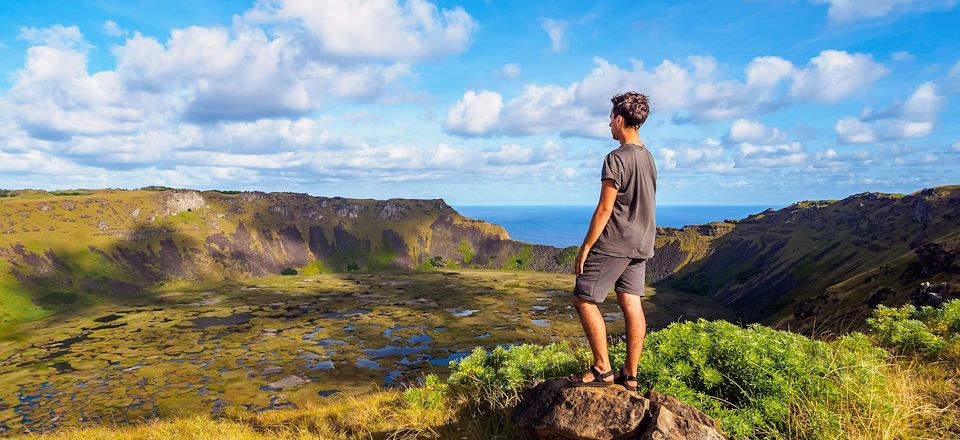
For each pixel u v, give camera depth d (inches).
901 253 5324.8
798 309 3890.3
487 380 306.5
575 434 183.5
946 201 6176.2
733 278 7711.6
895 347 307.6
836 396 207.8
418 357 3444.9
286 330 4493.1
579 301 183.9
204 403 2541.8
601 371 193.5
